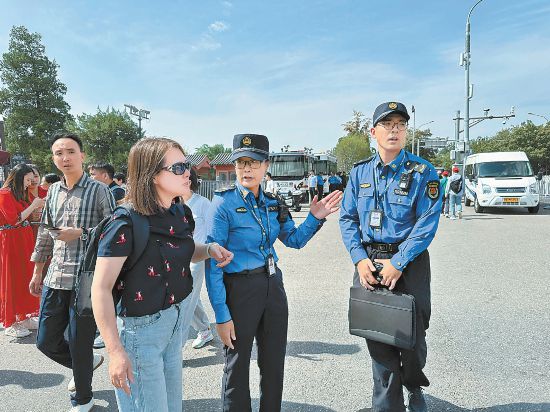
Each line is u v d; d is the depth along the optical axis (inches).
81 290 78.6
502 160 658.2
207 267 90.4
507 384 125.2
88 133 1787.6
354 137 2605.8
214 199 94.7
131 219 68.8
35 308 180.7
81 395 114.3
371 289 101.1
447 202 628.4
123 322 71.0
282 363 96.5
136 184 70.5
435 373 132.8
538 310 188.5
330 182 930.1
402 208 101.0
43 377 139.9
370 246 106.3
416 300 99.1
